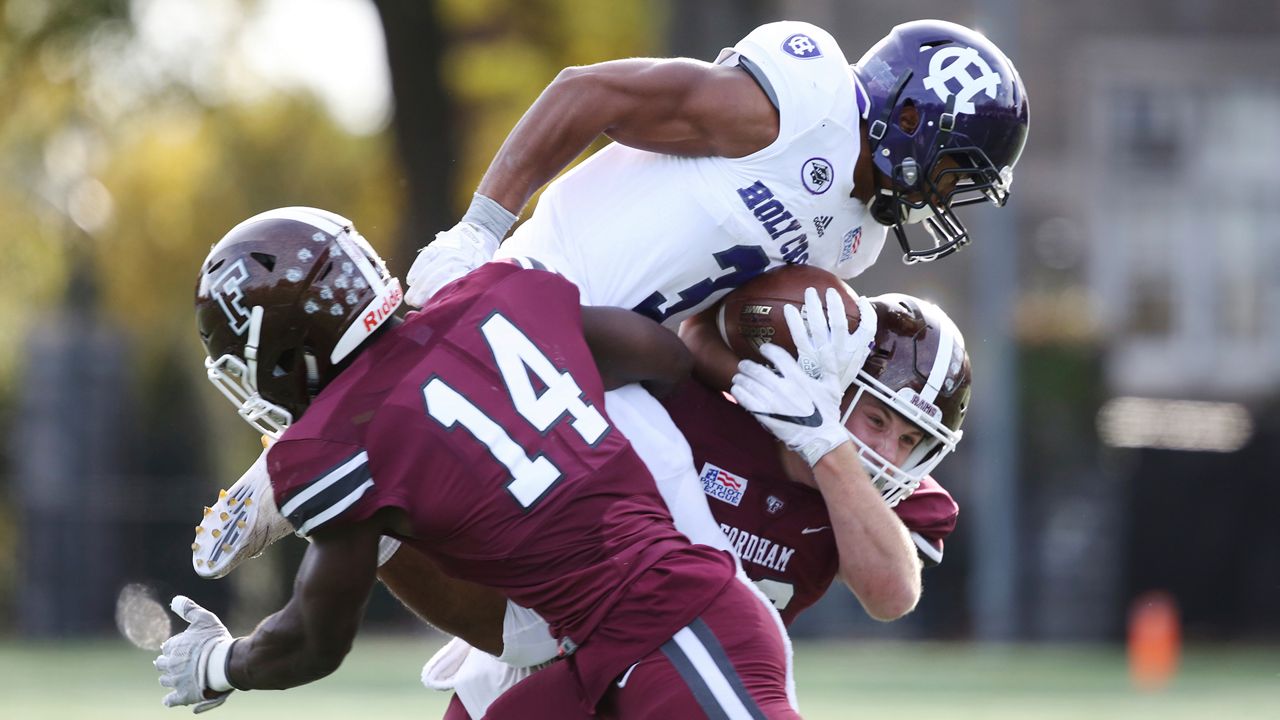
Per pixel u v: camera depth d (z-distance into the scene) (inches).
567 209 513.0
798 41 499.8
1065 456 2043.6
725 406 520.7
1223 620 2103.8
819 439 490.3
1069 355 2059.5
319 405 448.5
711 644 443.8
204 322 461.1
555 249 510.0
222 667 478.9
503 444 447.2
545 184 495.5
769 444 515.8
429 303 469.4
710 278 505.4
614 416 495.5
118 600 2219.5
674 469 497.4
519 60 2386.8
